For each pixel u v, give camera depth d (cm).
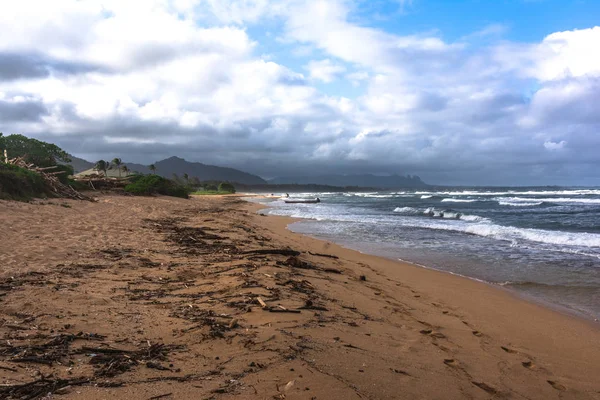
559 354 497
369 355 389
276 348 363
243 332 405
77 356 324
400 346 443
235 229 1596
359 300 645
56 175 3138
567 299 766
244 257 908
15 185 1859
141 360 323
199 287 614
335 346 395
